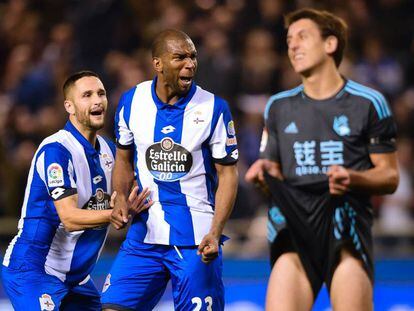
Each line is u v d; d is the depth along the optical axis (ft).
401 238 83.56
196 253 49.88
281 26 108.37
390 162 50.29
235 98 102.42
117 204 48.52
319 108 51.01
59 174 51.60
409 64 109.70
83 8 120.98
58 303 52.85
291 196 51.16
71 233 53.16
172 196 49.73
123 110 50.03
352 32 111.24
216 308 50.57
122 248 51.60
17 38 120.67
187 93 49.44
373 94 50.57
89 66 114.52
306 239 50.85
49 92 110.83
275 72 103.96
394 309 81.46
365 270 50.29
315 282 51.11
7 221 87.04
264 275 82.33
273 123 52.29
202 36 107.45
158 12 114.11
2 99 111.96
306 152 51.11
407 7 116.06
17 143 104.88
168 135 49.21
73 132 53.31
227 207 49.16
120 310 50.16
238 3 111.24
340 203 50.57
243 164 95.81
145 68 107.14
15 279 53.06
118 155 50.57
